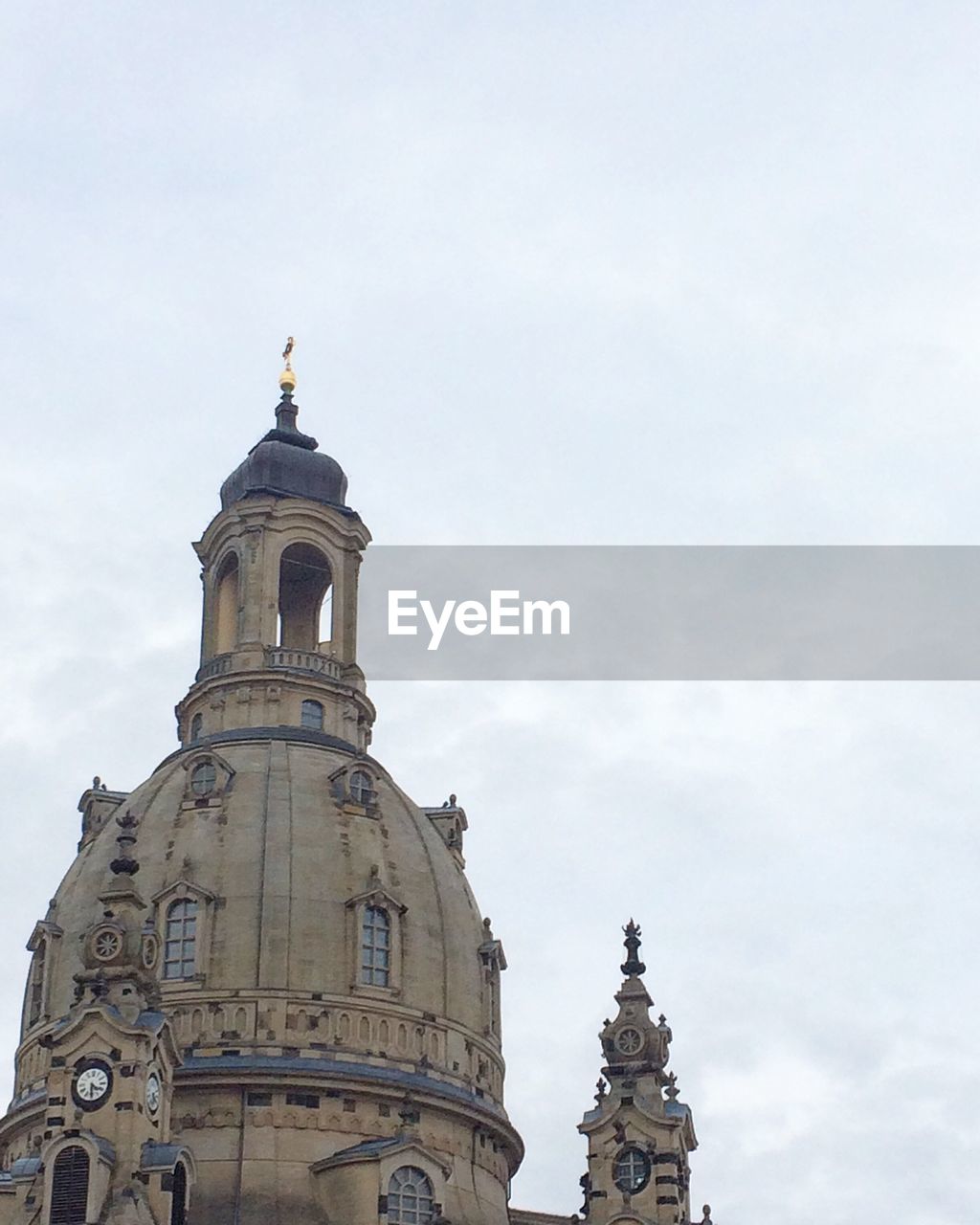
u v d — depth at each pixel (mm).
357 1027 125188
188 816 132625
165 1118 114562
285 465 151625
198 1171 118625
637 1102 128625
